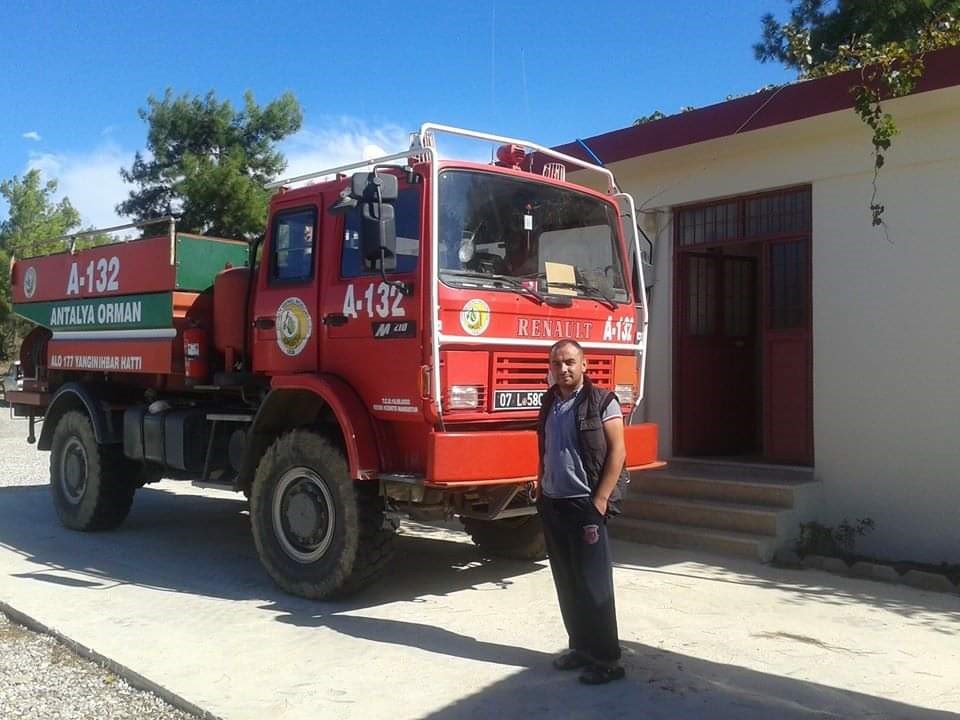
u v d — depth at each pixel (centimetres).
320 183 648
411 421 577
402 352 575
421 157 577
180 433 757
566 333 635
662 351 961
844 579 686
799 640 543
